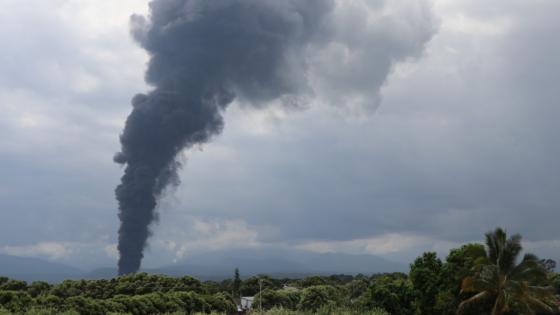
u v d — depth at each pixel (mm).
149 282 119000
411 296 79688
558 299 73625
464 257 73625
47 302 85438
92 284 111500
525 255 61281
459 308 63688
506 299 59188
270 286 167000
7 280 100125
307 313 95688
